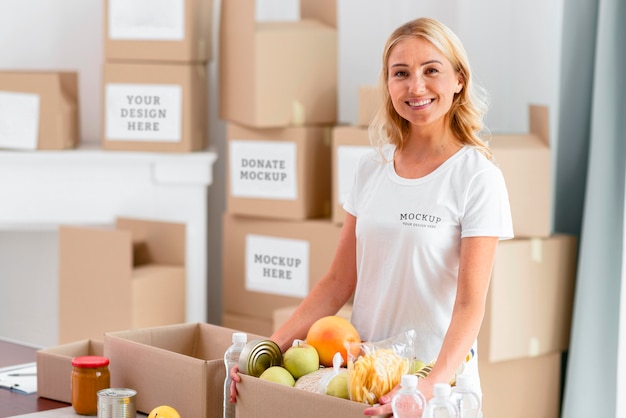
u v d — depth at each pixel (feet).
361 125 12.23
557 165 12.53
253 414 6.25
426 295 7.04
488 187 6.77
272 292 13.33
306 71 12.96
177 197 13.83
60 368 7.44
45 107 13.53
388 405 5.72
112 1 13.38
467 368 6.97
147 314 12.87
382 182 7.26
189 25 13.35
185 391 6.66
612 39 11.31
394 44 6.93
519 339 11.49
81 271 12.92
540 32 12.30
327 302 7.64
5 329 15.76
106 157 13.62
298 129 12.87
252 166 13.25
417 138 7.13
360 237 7.32
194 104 13.71
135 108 13.56
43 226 13.84
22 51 15.21
